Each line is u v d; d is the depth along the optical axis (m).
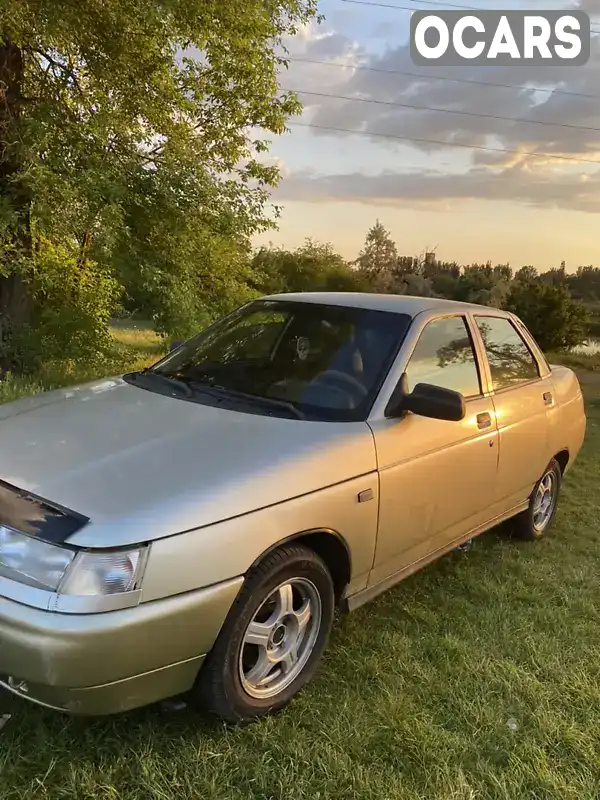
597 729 2.79
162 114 10.48
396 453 3.10
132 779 2.27
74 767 2.28
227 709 2.48
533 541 4.98
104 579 2.09
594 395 13.92
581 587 4.23
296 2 10.70
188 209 9.98
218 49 10.57
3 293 10.19
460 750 2.58
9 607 2.08
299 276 45.19
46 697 2.12
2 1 7.66
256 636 2.55
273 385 3.34
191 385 3.48
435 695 2.91
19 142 8.55
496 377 4.21
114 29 9.29
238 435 2.77
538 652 3.32
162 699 2.34
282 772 2.35
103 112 9.09
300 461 2.67
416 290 48.09
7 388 7.12
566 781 2.49
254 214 10.84
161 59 9.68
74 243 10.77
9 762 2.27
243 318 4.02
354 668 3.04
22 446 2.60
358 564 2.98
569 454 5.15
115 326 15.56
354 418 3.08
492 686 3.02
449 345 3.82
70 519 2.17
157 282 9.95
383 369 3.31
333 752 2.48
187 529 2.24
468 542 4.50
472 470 3.71
